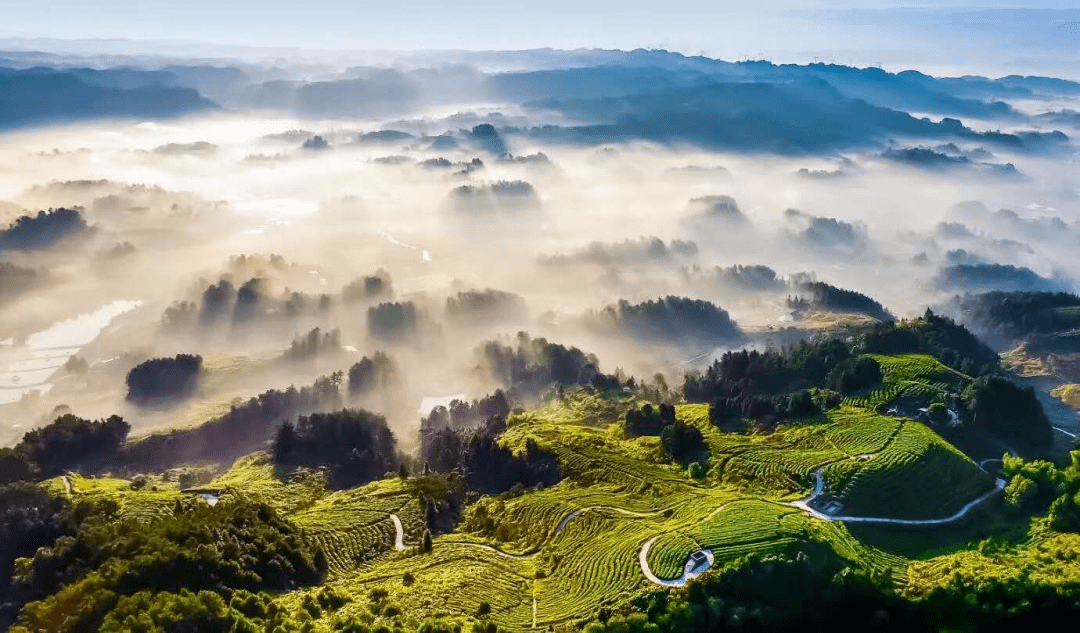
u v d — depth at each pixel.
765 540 195.62
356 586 196.50
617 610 177.00
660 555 193.25
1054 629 186.50
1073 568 195.88
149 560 186.00
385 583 196.62
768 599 184.12
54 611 175.38
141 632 160.50
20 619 178.75
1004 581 190.12
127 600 170.12
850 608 187.00
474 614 179.88
